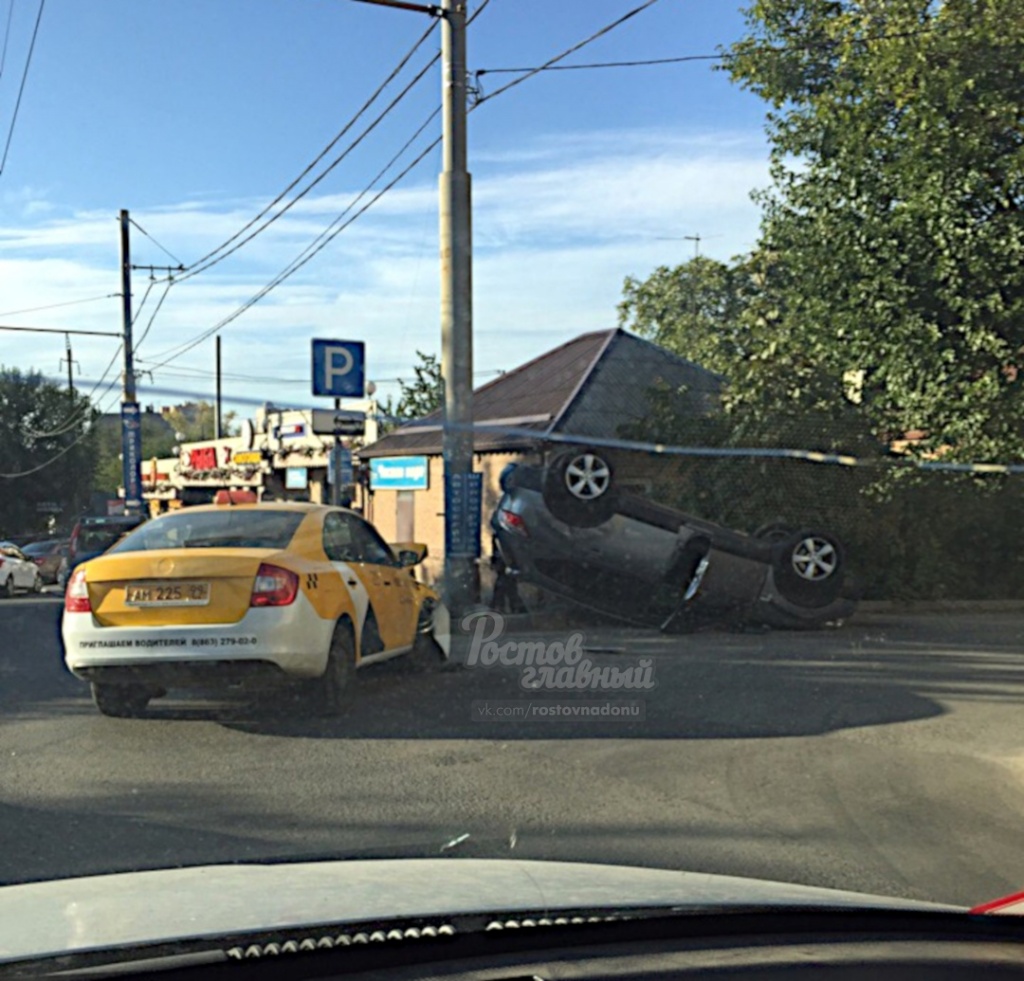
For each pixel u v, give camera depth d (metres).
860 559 18.08
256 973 1.93
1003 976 2.09
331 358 15.86
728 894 2.62
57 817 5.65
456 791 6.18
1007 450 16.17
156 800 5.98
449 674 10.37
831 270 17.20
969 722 8.22
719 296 35.72
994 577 18.92
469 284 15.06
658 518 14.27
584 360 22.50
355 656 8.40
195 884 2.69
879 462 17.09
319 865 3.04
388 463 25.08
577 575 14.52
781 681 10.02
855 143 16.62
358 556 9.08
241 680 7.54
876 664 11.18
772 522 15.73
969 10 15.40
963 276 15.92
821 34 18.20
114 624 7.57
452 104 14.89
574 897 2.52
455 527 15.02
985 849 5.40
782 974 2.02
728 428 18.33
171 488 39.34
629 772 6.67
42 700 9.05
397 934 2.10
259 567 7.56
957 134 15.31
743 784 6.46
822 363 18.12
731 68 18.67
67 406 45.84
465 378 15.09
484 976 1.95
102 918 2.27
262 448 32.62
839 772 6.78
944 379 16.22
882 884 4.85
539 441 19.14
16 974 1.87
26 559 32.22
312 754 7.04
